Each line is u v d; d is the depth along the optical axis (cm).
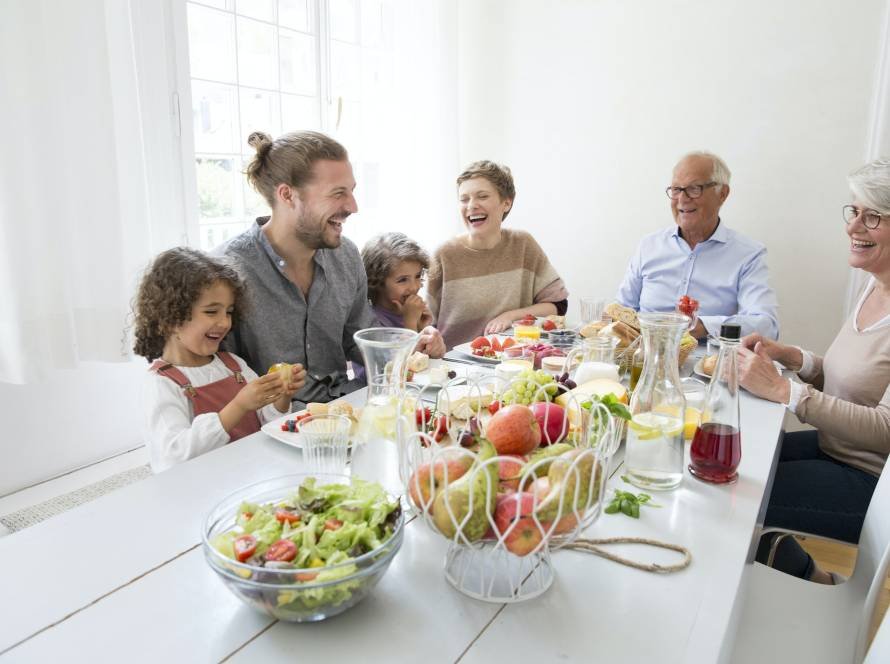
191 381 138
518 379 104
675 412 95
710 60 273
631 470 97
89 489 201
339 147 162
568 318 327
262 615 67
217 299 138
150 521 85
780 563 165
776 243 271
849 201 256
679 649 62
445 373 141
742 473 102
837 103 252
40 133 165
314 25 270
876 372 152
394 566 76
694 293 241
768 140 266
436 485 65
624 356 151
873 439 135
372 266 202
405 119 314
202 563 76
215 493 93
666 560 77
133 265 197
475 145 336
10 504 192
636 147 296
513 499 62
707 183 226
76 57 171
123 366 220
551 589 71
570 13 300
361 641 63
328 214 159
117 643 62
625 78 292
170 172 214
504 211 244
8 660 60
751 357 145
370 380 93
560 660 61
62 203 172
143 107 204
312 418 104
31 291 168
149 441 133
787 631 103
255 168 163
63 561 76
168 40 209
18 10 158
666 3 277
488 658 61
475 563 74
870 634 96
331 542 65
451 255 244
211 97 237
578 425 90
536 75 314
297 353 172
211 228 244
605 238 311
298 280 173
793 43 256
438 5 308
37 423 201
